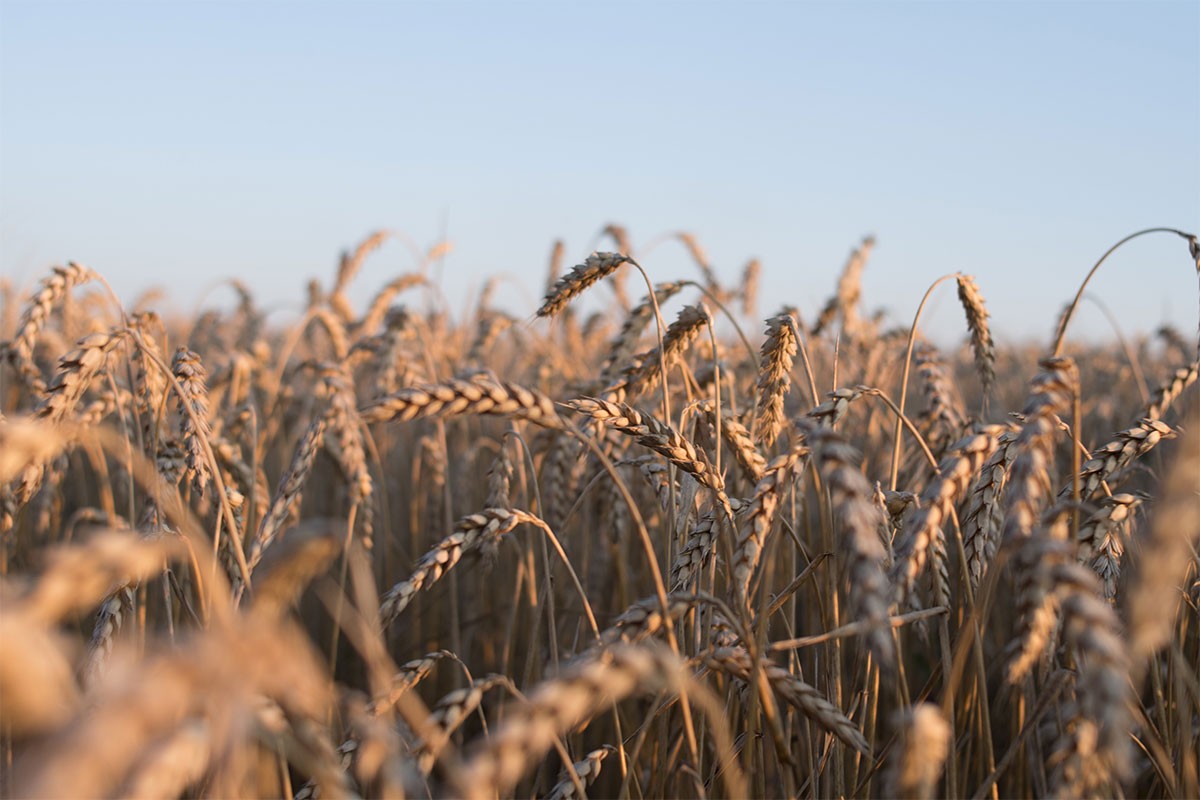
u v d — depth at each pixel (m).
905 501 3.07
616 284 8.76
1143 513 2.95
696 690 1.88
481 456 6.85
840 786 2.92
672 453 2.79
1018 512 1.85
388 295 8.34
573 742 3.76
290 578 1.39
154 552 1.29
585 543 5.11
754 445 3.46
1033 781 3.58
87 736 0.96
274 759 2.50
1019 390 10.77
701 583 3.29
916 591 3.22
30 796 0.92
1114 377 9.54
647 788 3.40
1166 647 3.04
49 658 1.10
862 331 7.57
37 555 4.75
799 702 2.38
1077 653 1.85
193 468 3.07
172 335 9.33
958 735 3.52
